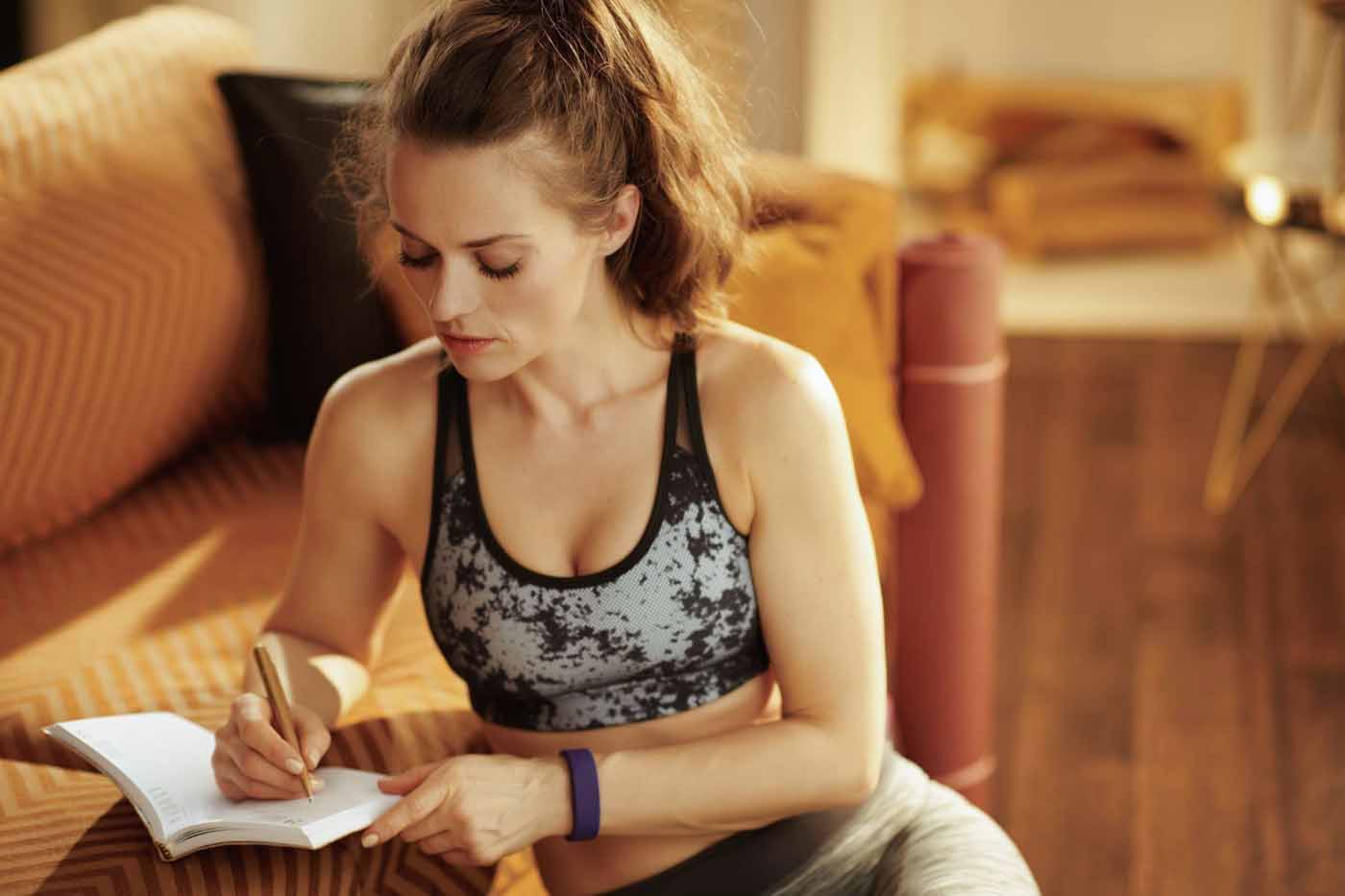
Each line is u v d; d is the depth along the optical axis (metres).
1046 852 2.40
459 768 1.24
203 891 1.25
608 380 1.31
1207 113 5.70
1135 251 5.61
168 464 2.28
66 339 1.98
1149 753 2.66
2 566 1.99
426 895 1.41
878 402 2.04
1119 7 6.42
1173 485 3.70
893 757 1.51
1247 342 4.59
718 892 1.37
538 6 1.19
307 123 2.23
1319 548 3.38
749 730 1.31
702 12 3.73
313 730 1.30
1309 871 2.35
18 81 2.16
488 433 1.33
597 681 1.33
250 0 3.93
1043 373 4.40
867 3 4.30
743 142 1.41
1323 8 3.78
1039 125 6.10
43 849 1.31
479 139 1.14
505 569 1.31
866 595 1.32
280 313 2.27
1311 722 2.74
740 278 1.94
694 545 1.29
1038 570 3.31
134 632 1.81
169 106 2.27
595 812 1.27
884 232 2.29
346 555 1.44
